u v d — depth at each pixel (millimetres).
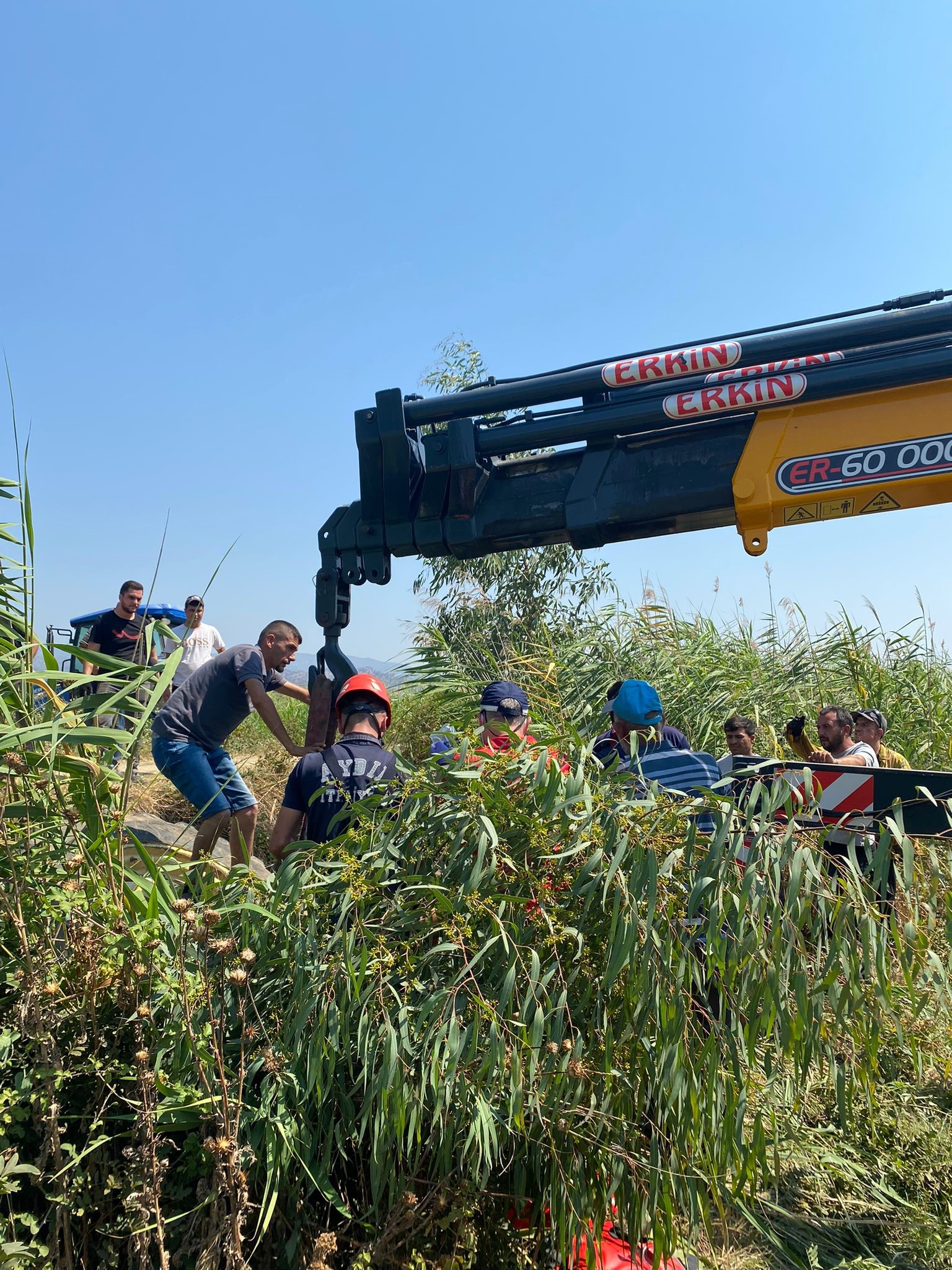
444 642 7289
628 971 2301
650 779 3469
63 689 2717
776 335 4133
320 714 4688
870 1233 2770
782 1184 2934
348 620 4844
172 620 8234
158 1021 2330
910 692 7188
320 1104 2234
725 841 2338
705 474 4250
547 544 4742
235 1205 1996
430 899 2420
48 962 2201
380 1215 2320
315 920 2467
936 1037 3053
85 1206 2062
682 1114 2275
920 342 4020
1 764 2385
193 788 4902
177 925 2436
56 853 2463
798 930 2307
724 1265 2627
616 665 7129
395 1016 2314
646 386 4371
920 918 2512
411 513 4723
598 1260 2395
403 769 2723
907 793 2797
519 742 2740
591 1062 2342
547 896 2418
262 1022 2396
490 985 2377
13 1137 2104
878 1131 3043
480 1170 2346
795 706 7234
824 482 4023
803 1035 2314
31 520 2795
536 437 4469
